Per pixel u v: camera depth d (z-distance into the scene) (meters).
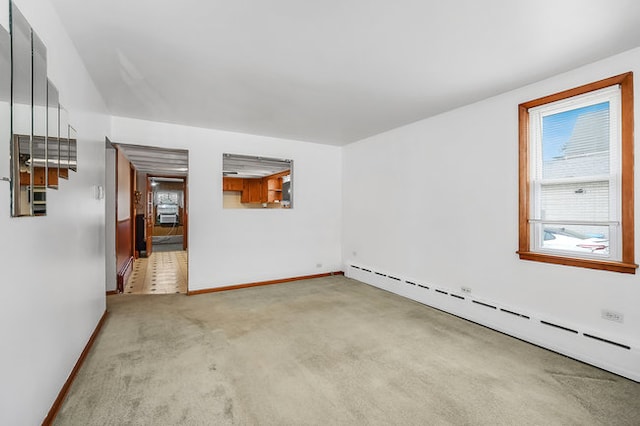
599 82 2.52
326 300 4.29
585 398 2.06
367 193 5.29
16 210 1.38
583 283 2.59
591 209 2.65
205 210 4.69
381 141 4.96
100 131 3.29
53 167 1.83
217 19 2.03
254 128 4.68
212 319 3.51
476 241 3.49
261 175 8.22
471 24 2.07
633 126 2.33
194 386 2.17
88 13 1.95
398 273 4.61
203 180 4.67
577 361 2.57
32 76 1.54
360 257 5.46
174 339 2.96
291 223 5.47
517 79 2.91
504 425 1.80
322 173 5.81
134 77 2.88
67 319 2.11
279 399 2.04
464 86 3.09
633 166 2.34
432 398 2.06
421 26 2.10
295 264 5.52
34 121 1.56
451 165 3.80
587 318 2.56
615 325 2.40
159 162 6.57
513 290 3.12
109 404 1.95
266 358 2.60
